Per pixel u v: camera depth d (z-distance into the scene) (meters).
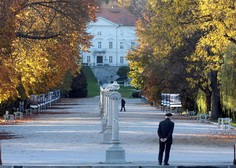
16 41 60.78
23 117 117.44
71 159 41.78
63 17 59.59
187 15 52.66
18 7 54.09
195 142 58.84
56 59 65.00
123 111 149.38
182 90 114.56
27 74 76.75
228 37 52.88
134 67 121.50
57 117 117.88
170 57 92.38
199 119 105.06
